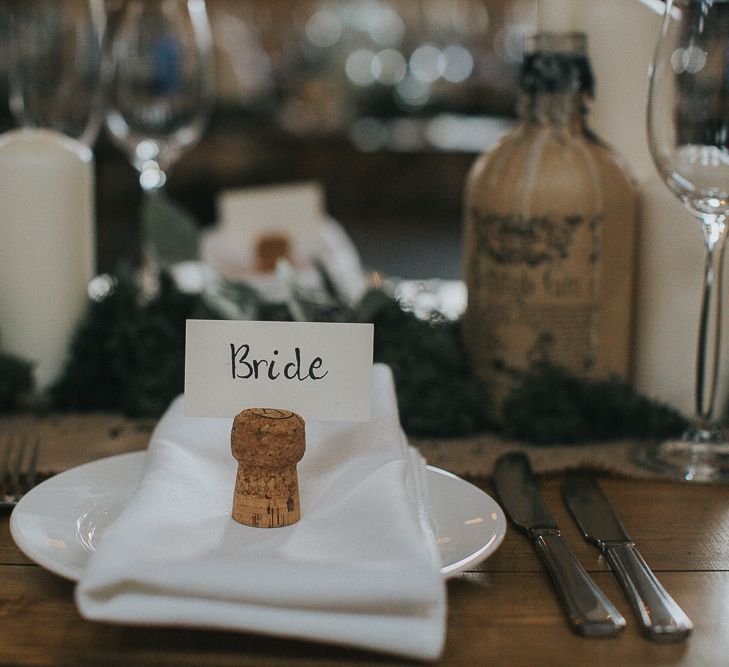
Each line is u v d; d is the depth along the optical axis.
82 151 0.84
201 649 0.50
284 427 0.53
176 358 0.80
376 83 2.57
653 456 0.74
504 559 0.59
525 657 0.51
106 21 0.99
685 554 0.61
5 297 0.82
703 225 0.71
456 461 0.72
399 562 0.48
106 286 0.88
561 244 0.75
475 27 2.80
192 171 2.32
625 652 0.51
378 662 0.50
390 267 2.06
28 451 0.73
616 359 0.79
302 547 0.51
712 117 0.67
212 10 2.99
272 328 0.59
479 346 0.79
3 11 0.86
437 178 2.40
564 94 0.76
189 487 0.56
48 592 0.55
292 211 1.18
